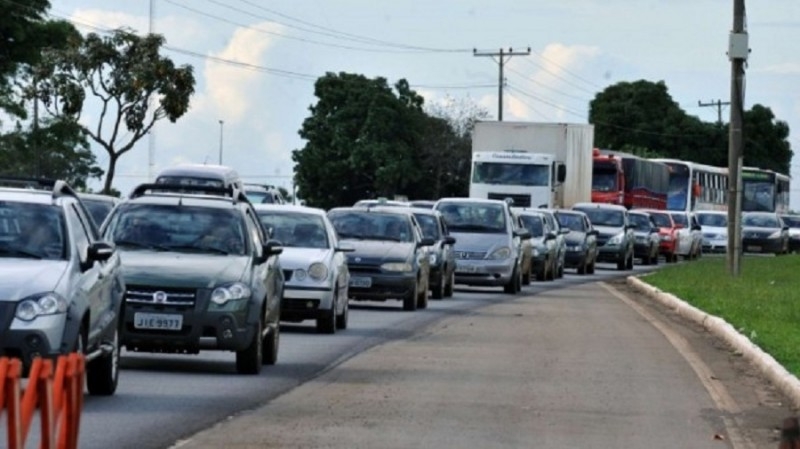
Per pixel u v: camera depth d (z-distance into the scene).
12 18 91.56
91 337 28.56
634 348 44.00
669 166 159.12
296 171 157.88
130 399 29.73
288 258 46.31
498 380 34.75
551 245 88.06
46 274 27.41
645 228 117.44
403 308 58.31
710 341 47.25
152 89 100.62
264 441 24.88
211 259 34.94
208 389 31.78
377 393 31.80
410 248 58.09
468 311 59.09
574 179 110.88
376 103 156.25
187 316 33.59
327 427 26.70
